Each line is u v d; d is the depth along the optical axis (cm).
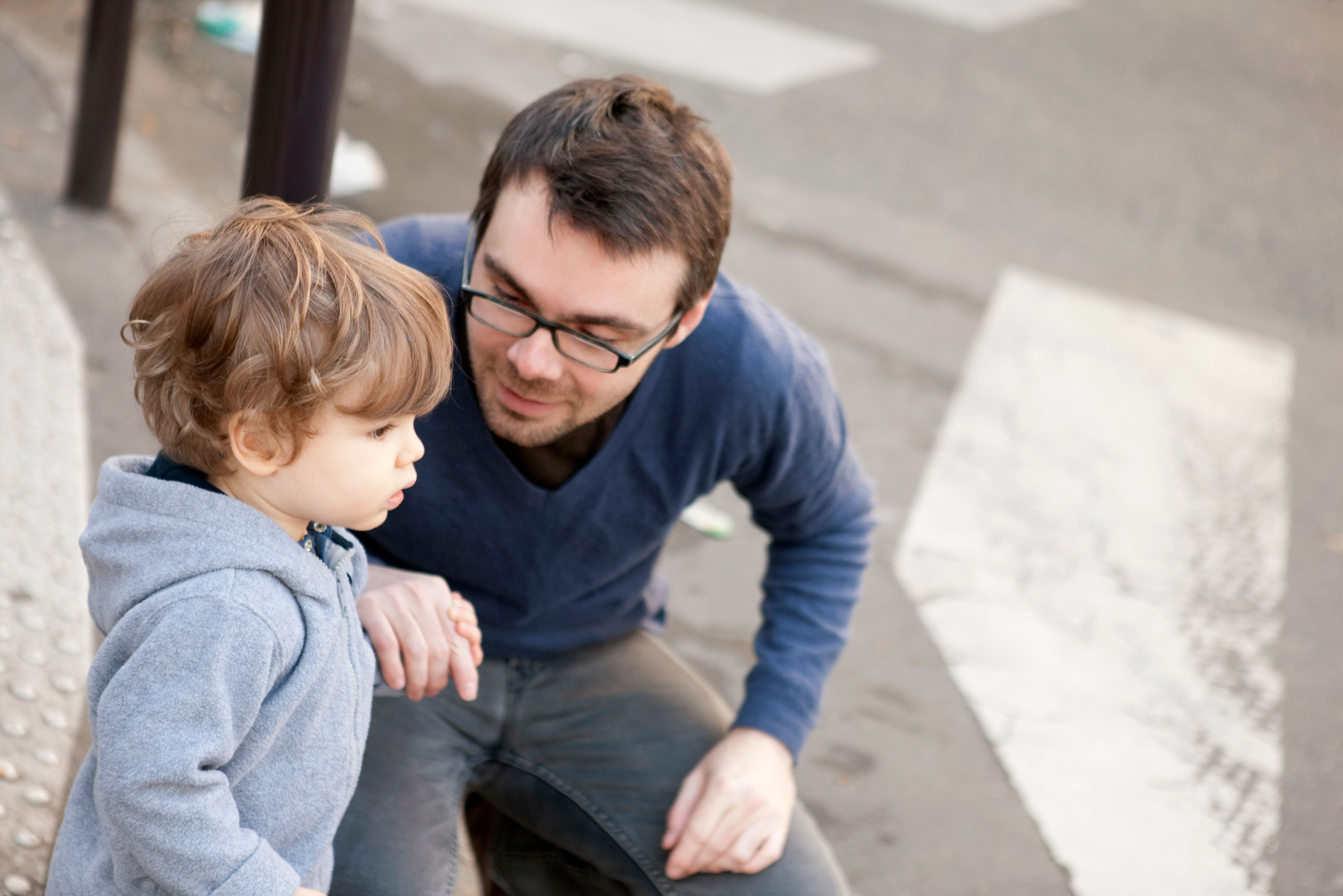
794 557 206
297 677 122
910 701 291
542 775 190
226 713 115
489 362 160
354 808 170
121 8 330
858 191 566
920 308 482
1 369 279
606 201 148
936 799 265
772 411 179
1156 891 252
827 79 666
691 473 180
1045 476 395
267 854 120
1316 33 912
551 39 627
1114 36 827
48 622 220
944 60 730
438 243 176
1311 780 293
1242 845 269
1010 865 251
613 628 202
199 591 115
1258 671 329
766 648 200
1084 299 521
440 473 171
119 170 382
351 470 122
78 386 284
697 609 307
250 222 120
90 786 133
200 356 115
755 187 545
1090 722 296
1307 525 402
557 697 193
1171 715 305
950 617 322
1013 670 307
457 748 186
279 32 207
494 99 547
